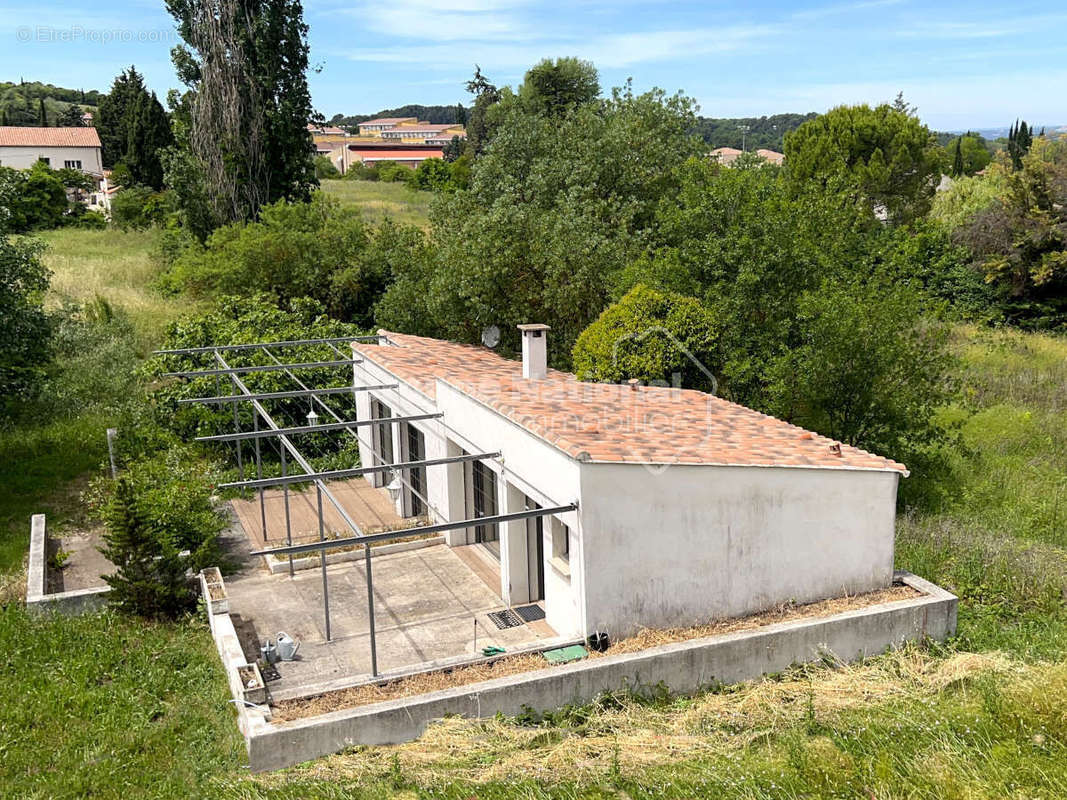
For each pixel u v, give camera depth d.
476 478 14.17
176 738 9.13
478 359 18.19
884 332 15.61
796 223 17.75
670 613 10.92
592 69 58.03
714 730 9.20
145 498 13.30
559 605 11.24
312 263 28.98
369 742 8.96
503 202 23.69
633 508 10.53
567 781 8.23
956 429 18.66
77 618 11.59
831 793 7.70
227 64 33.06
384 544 14.41
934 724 8.80
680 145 27.28
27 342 16.77
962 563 13.04
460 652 10.98
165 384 20.06
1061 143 32.97
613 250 20.72
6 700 9.73
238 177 33.91
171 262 34.66
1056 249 31.94
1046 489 16.53
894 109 38.41
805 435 12.52
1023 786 7.59
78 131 76.75
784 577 11.42
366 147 124.69
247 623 11.90
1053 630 11.38
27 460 18.17
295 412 20.33
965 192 42.25
